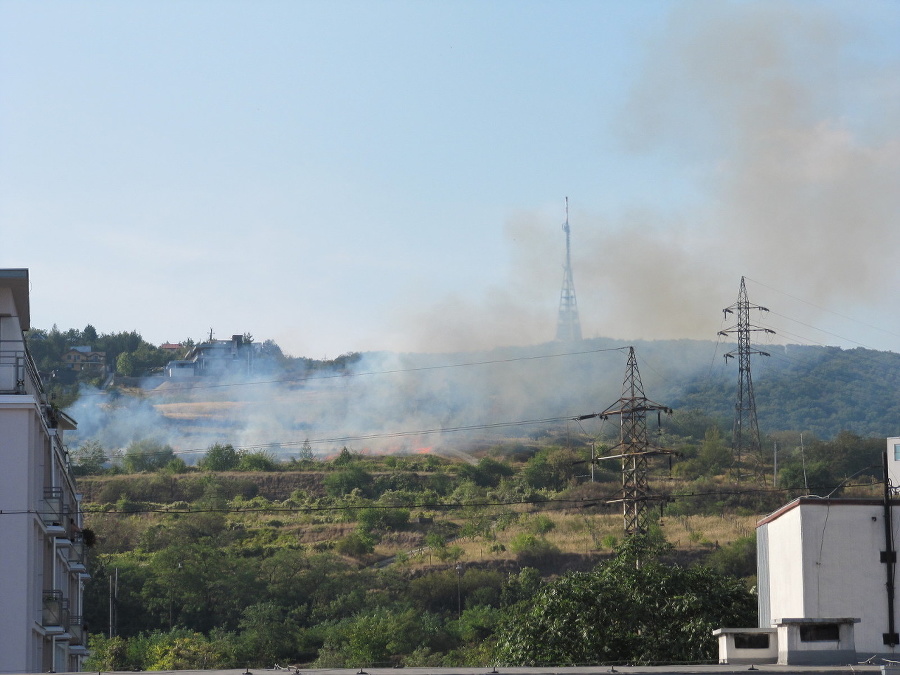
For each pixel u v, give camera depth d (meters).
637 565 110.56
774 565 80.62
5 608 81.88
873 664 65.00
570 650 99.50
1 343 86.81
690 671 53.28
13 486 83.62
